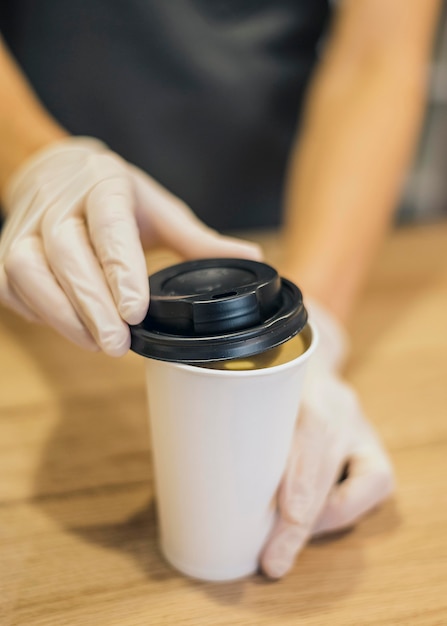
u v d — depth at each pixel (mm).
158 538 496
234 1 909
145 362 440
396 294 835
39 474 553
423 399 637
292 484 468
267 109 961
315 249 707
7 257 493
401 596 453
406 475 550
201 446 430
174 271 461
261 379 408
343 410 514
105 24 881
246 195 1012
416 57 854
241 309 405
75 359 700
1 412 621
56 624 433
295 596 455
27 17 876
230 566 463
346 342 670
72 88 908
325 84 871
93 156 537
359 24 856
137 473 555
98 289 453
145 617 439
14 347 720
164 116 937
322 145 802
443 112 1227
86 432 598
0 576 465
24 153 674
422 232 1037
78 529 502
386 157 782
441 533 499
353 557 482
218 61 921
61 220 490
